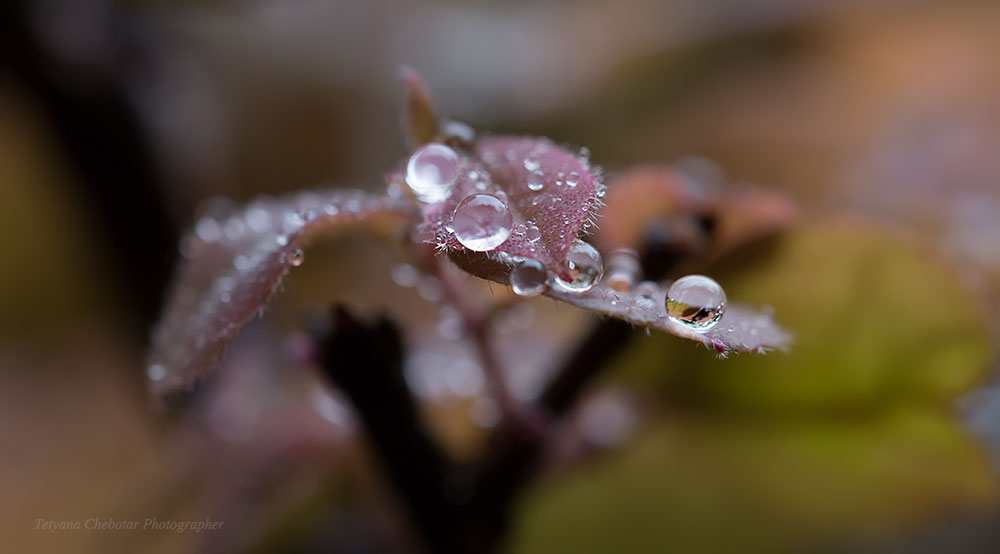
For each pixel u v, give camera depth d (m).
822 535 0.13
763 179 0.21
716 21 0.23
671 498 0.13
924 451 0.12
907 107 0.21
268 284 0.09
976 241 0.15
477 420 0.12
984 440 0.12
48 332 0.18
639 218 0.11
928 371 0.12
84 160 0.14
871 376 0.12
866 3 0.23
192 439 0.13
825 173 0.20
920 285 0.11
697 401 0.12
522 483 0.11
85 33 0.14
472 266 0.09
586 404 0.12
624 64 0.23
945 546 0.14
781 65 0.23
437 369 0.13
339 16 0.22
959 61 0.22
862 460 0.12
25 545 0.14
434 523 0.11
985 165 0.18
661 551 0.13
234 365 0.13
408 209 0.10
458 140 0.10
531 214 0.09
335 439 0.12
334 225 0.10
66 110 0.13
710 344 0.09
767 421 0.12
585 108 0.22
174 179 0.15
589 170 0.09
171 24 0.16
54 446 0.16
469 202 0.09
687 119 0.22
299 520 0.12
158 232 0.14
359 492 0.12
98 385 0.17
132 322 0.15
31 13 0.13
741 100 0.22
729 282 0.11
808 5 0.23
